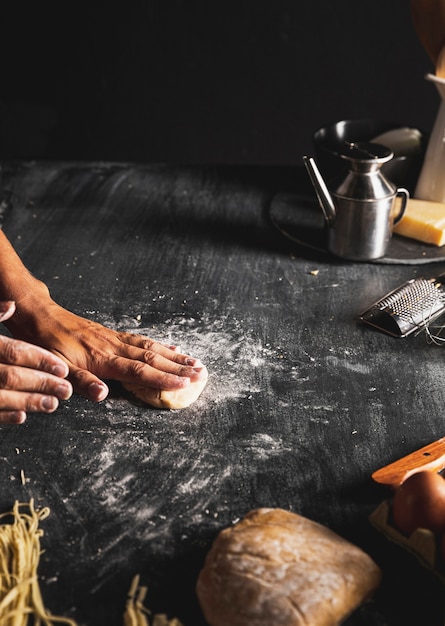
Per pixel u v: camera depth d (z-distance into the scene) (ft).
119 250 6.04
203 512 3.84
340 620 3.27
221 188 6.98
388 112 10.64
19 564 3.48
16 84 10.59
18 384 4.19
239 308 5.39
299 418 4.42
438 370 4.83
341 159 6.24
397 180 6.49
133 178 7.11
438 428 4.37
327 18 10.07
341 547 3.49
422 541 3.52
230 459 4.15
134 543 3.67
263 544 3.43
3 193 6.73
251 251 6.08
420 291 5.35
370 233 5.77
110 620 3.31
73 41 10.30
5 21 10.13
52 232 6.24
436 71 6.10
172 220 6.48
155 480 4.01
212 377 4.73
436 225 6.07
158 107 10.80
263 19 10.14
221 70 10.52
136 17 10.15
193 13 10.12
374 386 4.68
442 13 5.96
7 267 5.11
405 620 3.33
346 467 4.11
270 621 3.12
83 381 4.42
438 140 6.23
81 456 4.15
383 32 10.09
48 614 3.33
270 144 10.99
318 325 5.23
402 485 3.67
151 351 4.67
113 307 5.35
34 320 4.86
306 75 10.47
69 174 7.13
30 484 3.98
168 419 4.40
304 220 6.44
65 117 10.86
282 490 3.97
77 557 3.59
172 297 5.49
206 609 3.27
